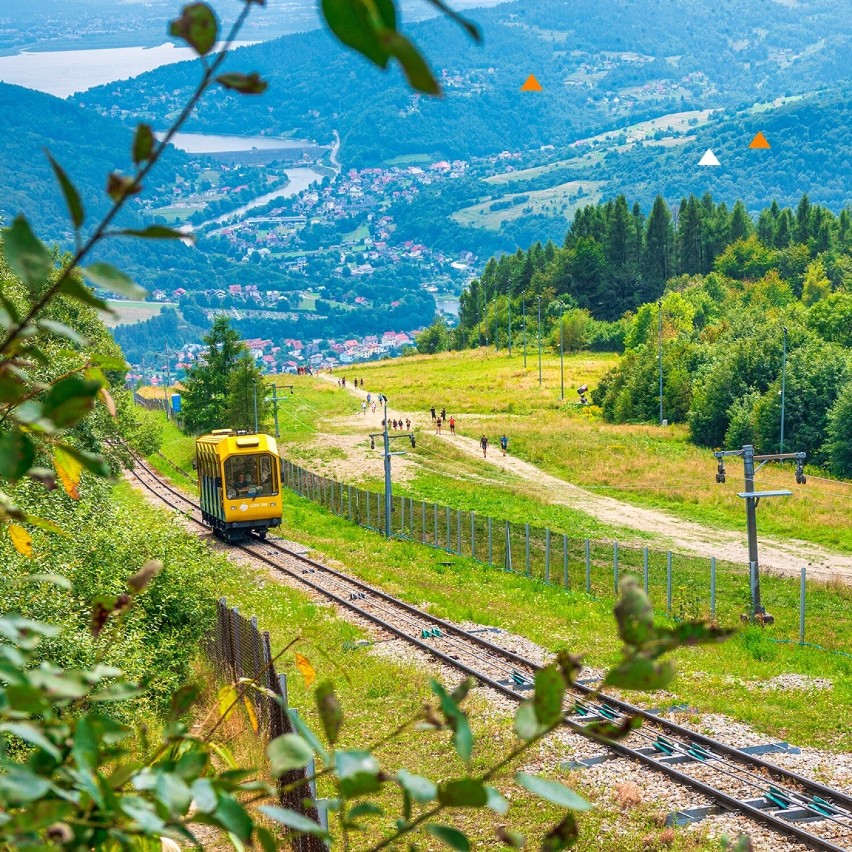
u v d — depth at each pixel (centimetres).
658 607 4203
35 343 276
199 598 2567
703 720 2506
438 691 242
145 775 253
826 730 2461
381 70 162
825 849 1753
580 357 15638
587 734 236
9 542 1558
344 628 3409
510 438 9388
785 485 7625
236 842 258
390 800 2020
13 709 238
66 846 234
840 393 8581
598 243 19875
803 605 3606
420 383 13400
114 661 1722
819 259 17912
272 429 10050
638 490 7600
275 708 1919
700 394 9562
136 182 219
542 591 4466
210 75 213
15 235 212
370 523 6178
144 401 13688
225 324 9825
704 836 1811
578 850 1788
